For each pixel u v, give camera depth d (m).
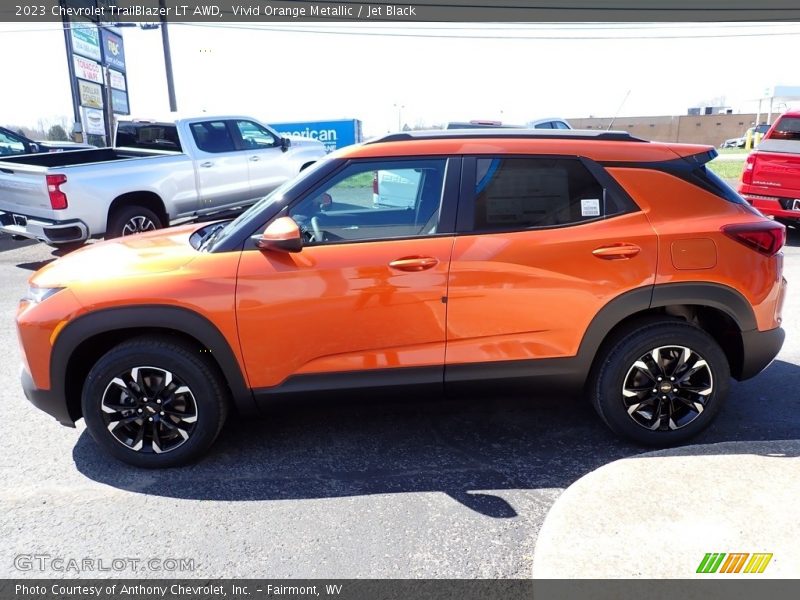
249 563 2.73
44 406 3.45
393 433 3.90
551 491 3.25
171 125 9.82
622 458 3.52
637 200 3.47
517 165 3.47
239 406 3.46
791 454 3.33
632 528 2.76
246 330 3.30
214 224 4.46
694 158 3.60
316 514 3.08
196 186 9.74
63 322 3.28
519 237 3.39
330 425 4.01
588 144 3.55
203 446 3.50
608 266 3.38
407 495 3.23
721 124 59.22
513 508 3.11
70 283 3.36
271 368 3.38
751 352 3.59
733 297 3.45
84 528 3.00
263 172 10.87
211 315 3.27
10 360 5.34
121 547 2.86
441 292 3.34
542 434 3.86
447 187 3.44
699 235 3.41
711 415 3.59
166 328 3.43
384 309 3.34
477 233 3.40
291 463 3.57
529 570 2.67
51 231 7.98
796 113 8.86
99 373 3.35
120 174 8.60
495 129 3.73
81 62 23.45
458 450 3.69
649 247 3.39
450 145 3.51
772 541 2.64
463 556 2.76
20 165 8.34
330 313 3.32
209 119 10.19
